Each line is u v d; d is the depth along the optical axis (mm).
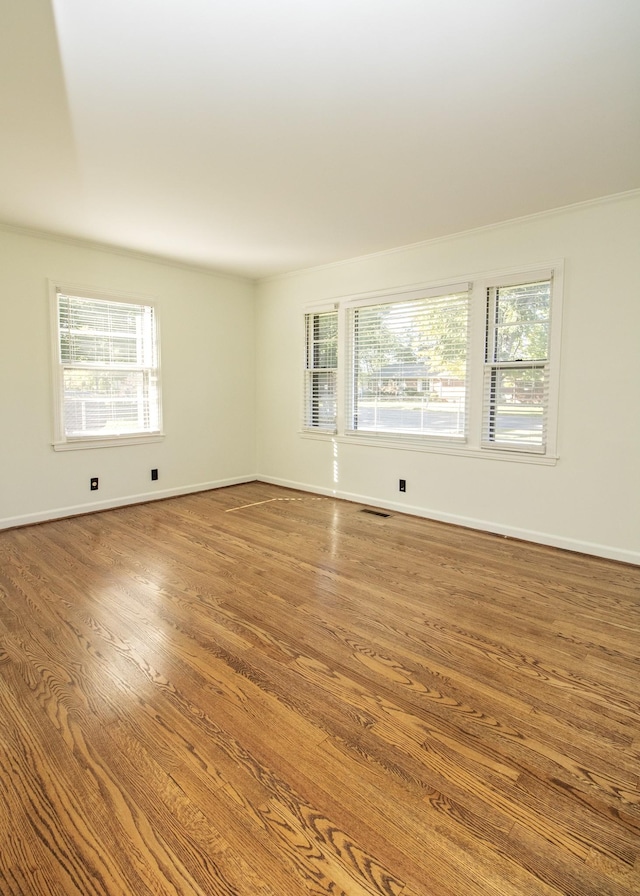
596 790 1517
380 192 3191
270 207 3453
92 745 1681
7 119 2318
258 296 5852
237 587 2975
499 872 1252
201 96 2139
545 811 1437
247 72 1974
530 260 3658
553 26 1716
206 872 1248
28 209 3510
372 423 4875
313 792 1498
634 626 2543
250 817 1406
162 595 2852
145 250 4566
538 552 3621
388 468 4766
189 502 5059
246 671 2119
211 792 1492
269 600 2807
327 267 5078
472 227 3887
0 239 3875
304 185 3076
